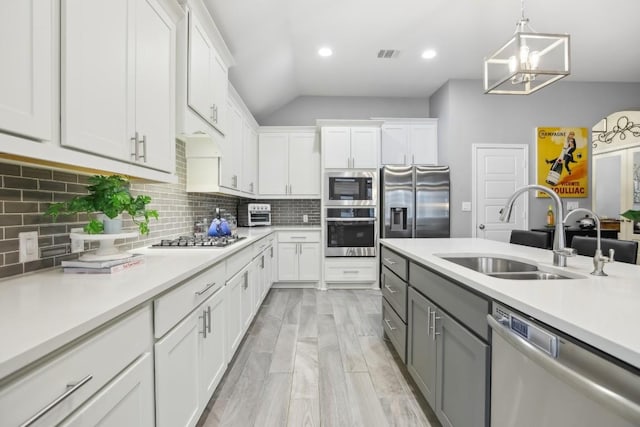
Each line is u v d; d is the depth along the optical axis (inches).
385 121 183.3
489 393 43.2
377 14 114.0
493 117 173.0
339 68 157.9
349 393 73.7
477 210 172.9
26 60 32.2
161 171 61.5
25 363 22.0
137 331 37.7
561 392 30.3
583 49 140.2
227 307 76.5
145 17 54.9
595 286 41.9
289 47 134.5
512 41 74.2
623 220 171.8
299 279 171.9
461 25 121.3
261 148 181.9
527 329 35.0
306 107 195.2
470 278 46.5
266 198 182.5
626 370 24.0
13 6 30.8
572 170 174.7
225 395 72.7
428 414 66.4
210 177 105.1
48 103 35.0
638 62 153.1
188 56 71.6
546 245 90.1
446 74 165.6
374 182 169.8
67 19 37.2
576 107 175.8
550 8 110.3
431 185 166.7
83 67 39.9
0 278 44.1
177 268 52.5
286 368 85.0
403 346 80.5
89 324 28.4
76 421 27.4
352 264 168.9
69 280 44.0
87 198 51.2
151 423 40.9
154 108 58.0
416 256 69.9
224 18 97.4
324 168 169.9
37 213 50.1
